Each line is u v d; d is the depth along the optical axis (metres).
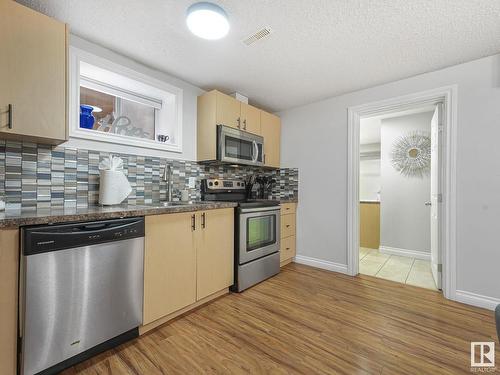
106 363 1.31
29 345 1.10
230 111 2.60
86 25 1.64
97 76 2.03
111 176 1.79
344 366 1.30
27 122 1.32
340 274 2.74
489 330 1.65
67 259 1.21
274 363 1.32
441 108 2.30
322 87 2.62
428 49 1.88
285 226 2.98
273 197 3.42
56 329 1.18
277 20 1.57
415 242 3.55
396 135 3.76
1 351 1.06
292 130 3.24
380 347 1.46
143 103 2.38
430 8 1.45
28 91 1.33
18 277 1.10
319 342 1.51
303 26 1.63
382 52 1.94
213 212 2.04
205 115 2.53
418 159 3.57
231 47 1.89
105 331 1.36
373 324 1.72
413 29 1.65
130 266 1.46
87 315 1.29
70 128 1.73
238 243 2.25
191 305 1.92
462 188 2.07
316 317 1.81
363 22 1.58
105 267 1.35
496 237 1.93
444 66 2.14
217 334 1.58
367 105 2.62
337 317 1.81
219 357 1.37
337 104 2.85
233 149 2.58
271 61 2.10
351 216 2.71
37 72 1.36
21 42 1.31
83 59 1.79
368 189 5.48
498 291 1.92
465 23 1.58
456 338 1.56
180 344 1.48
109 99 2.21
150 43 1.85
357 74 2.32
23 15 1.32
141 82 2.14
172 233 1.71
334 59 2.05
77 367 1.27
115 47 1.90
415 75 2.32
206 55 2.01
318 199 2.99
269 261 2.61
